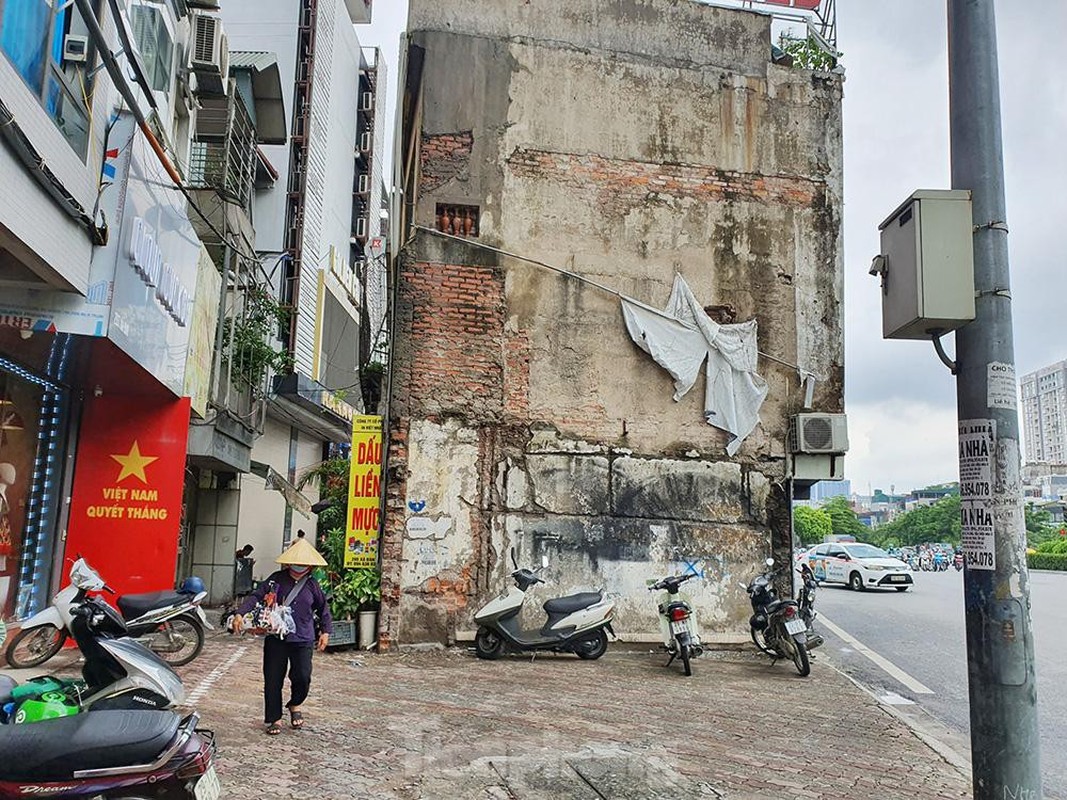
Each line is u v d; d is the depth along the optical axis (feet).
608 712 23.67
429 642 32.91
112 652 15.44
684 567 34.91
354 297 89.20
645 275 36.91
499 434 34.78
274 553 68.13
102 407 35.17
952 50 13.38
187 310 35.96
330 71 81.25
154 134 33.63
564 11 37.91
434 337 34.91
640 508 35.06
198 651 29.40
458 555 33.65
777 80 39.34
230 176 47.50
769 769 18.76
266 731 20.16
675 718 23.26
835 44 41.37
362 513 34.58
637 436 35.70
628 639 33.96
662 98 38.19
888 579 77.30
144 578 34.19
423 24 36.78
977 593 12.05
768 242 38.11
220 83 44.21
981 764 11.76
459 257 35.53
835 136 39.50
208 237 46.70
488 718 22.45
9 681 14.96
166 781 11.83
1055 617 48.60
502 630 31.24
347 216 90.53
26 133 20.49
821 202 38.86
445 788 16.69
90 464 34.65
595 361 35.96
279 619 19.62
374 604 33.27
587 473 34.99
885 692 29.01
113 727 11.87
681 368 36.22
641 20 38.55
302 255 69.97
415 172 36.37
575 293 36.22
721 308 37.32
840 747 20.85
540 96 37.17
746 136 38.68
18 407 30.60
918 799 17.02
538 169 36.70
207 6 43.06
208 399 43.06
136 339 28.71
